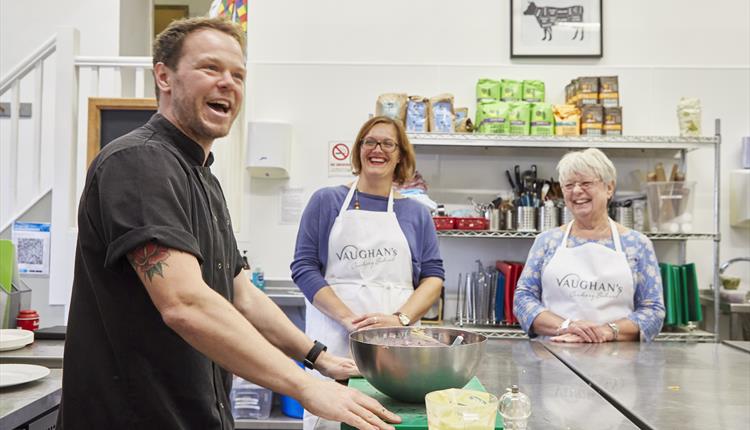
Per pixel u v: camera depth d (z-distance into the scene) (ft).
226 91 4.20
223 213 4.65
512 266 11.41
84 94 13.74
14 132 11.82
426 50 12.89
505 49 12.85
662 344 6.75
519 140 11.32
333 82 12.75
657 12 12.78
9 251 7.88
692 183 11.31
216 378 4.20
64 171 11.32
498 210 11.59
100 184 3.74
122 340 3.84
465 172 12.52
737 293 11.62
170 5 20.03
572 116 11.55
